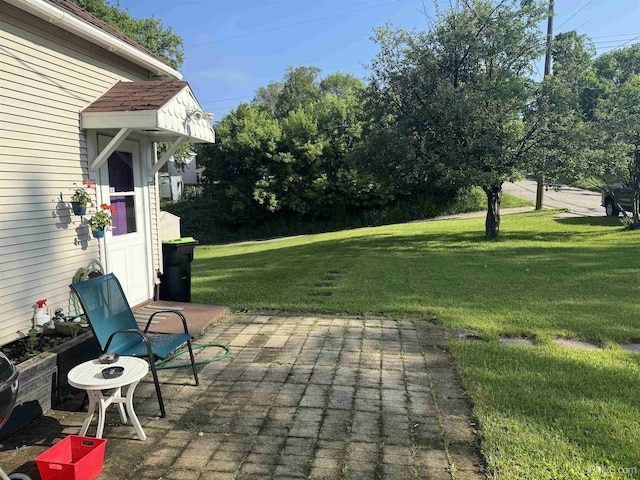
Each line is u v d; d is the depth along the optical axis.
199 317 5.33
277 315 5.67
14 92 3.72
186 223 27.28
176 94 4.75
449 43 10.68
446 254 9.84
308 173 26.22
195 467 2.55
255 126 26.69
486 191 11.52
